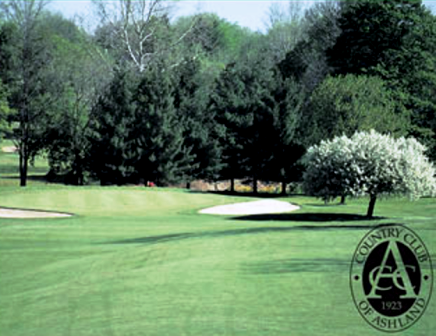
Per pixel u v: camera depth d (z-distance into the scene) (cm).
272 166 6381
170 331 1122
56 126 6688
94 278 1619
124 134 6431
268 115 6325
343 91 6019
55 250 2180
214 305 1248
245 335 1070
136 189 4909
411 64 6931
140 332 1137
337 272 1446
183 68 6944
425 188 3531
